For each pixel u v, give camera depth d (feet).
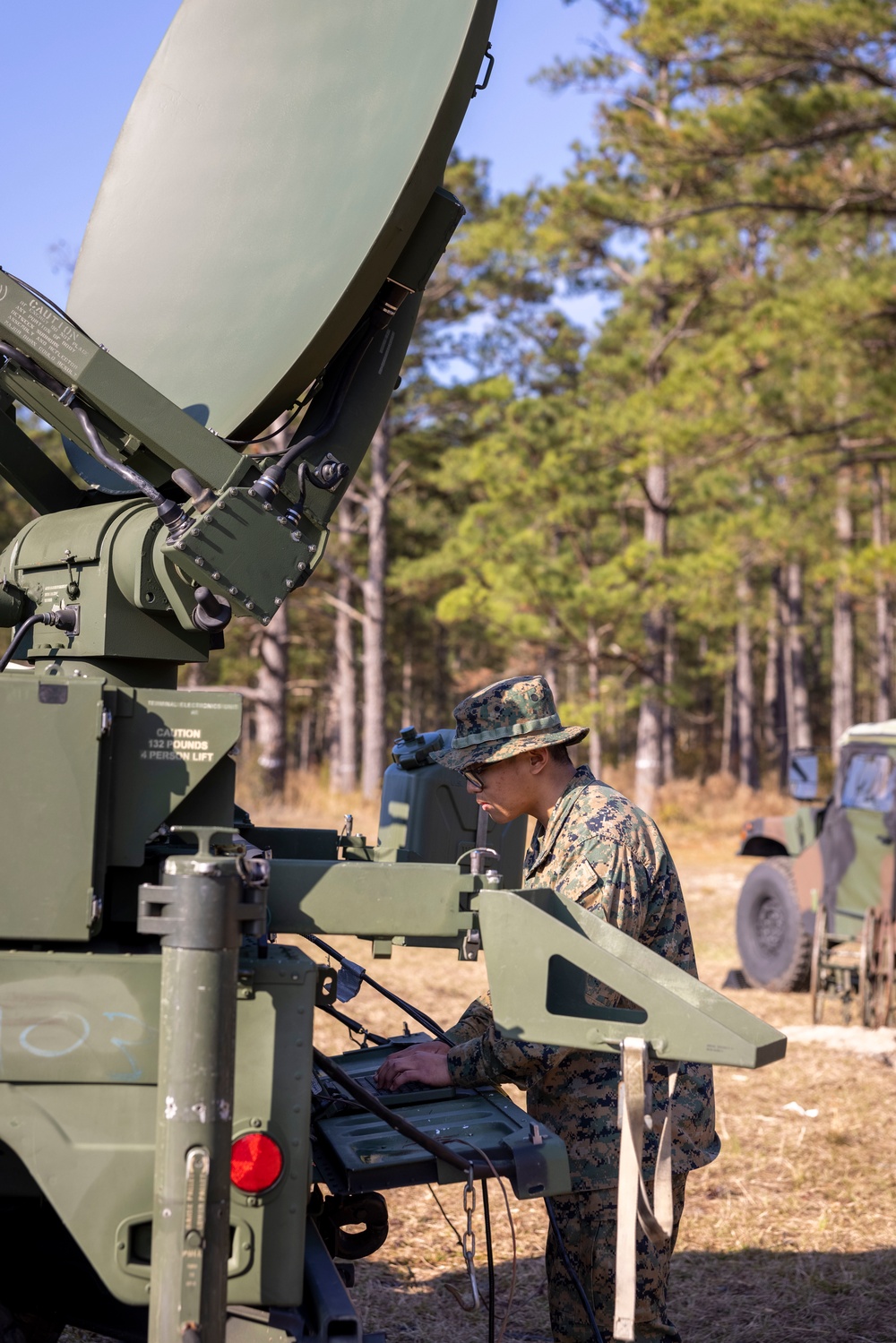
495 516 71.82
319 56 9.32
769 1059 6.57
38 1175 6.08
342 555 93.97
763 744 154.40
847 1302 12.65
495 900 6.71
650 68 67.26
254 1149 6.07
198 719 6.48
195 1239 5.65
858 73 47.21
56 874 6.20
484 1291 12.76
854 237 55.57
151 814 6.44
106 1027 6.14
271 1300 6.09
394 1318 12.09
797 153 52.24
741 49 48.78
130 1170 6.13
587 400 77.41
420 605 116.78
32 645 9.34
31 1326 7.44
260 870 5.94
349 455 8.25
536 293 86.58
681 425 54.60
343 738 96.12
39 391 9.16
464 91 7.88
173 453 7.71
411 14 8.45
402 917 6.76
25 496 10.02
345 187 8.43
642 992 6.56
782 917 29.53
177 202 10.28
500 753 8.56
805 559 77.97
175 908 5.74
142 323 9.87
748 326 53.42
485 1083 8.29
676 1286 13.08
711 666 115.14
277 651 81.25
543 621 69.31
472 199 82.89
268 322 8.55
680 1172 8.29
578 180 68.90
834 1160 17.06
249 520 7.72
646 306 76.48
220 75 10.37
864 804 27.78
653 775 75.46
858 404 54.34
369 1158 7.09
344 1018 9.63
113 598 8.21
